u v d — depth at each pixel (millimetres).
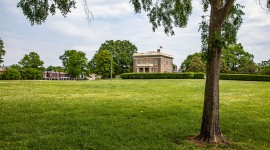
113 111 14336
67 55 105375
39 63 109938
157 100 20188
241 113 14656
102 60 93312
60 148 7859
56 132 9688
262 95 25406
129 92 28156
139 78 77062
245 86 38844
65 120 11586
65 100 19266
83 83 46688
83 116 12742
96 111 14273
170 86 38281
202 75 70625
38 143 8164
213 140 8680
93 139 8797
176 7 12422
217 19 8555
